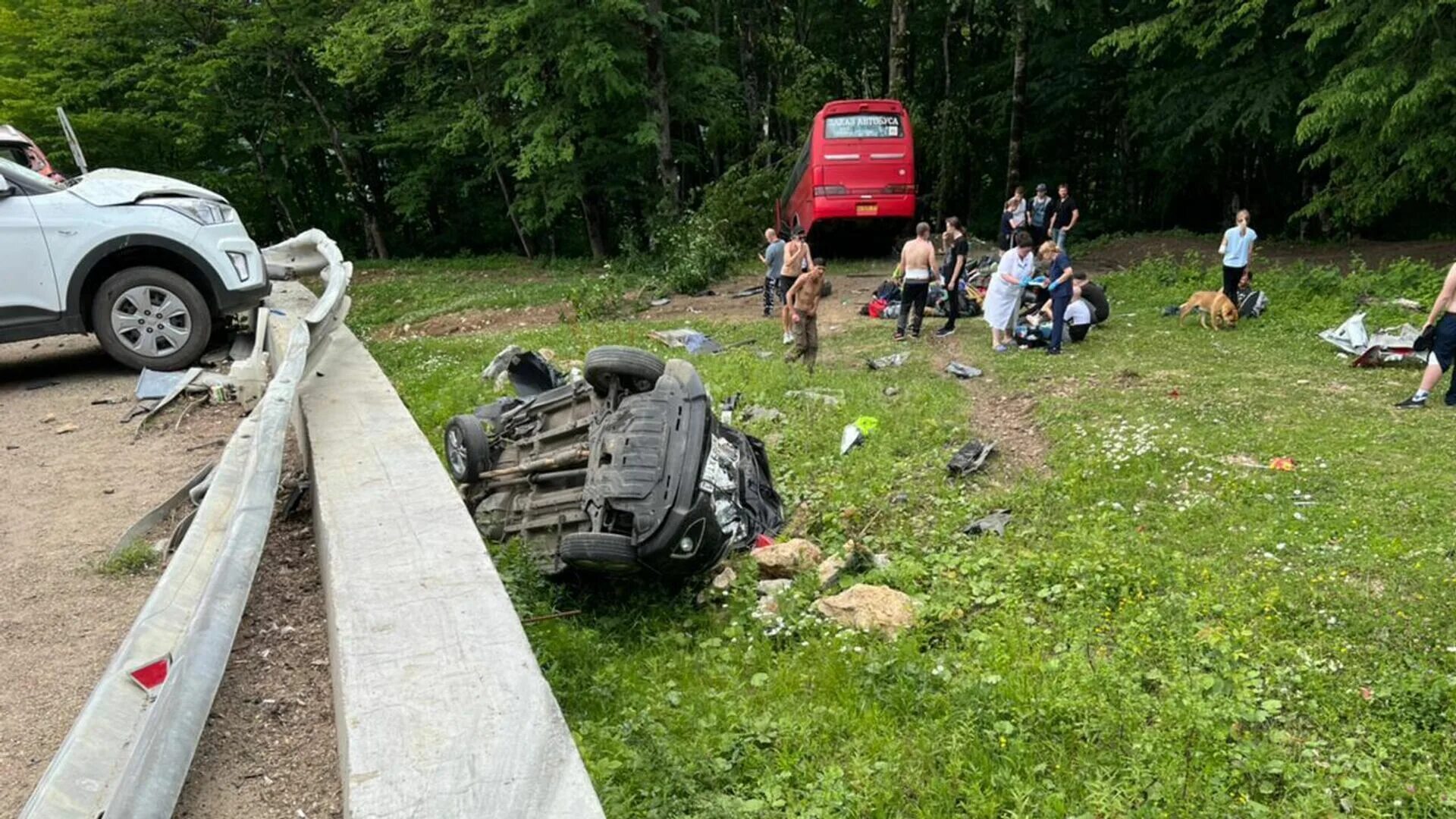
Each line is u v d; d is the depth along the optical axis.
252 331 9.73
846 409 9.45
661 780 3.61
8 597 4.09
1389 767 3.88
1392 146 15.03
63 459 5.99
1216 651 4.70
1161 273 16.25
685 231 21.84
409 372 11.71
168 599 3.43
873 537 6.70
